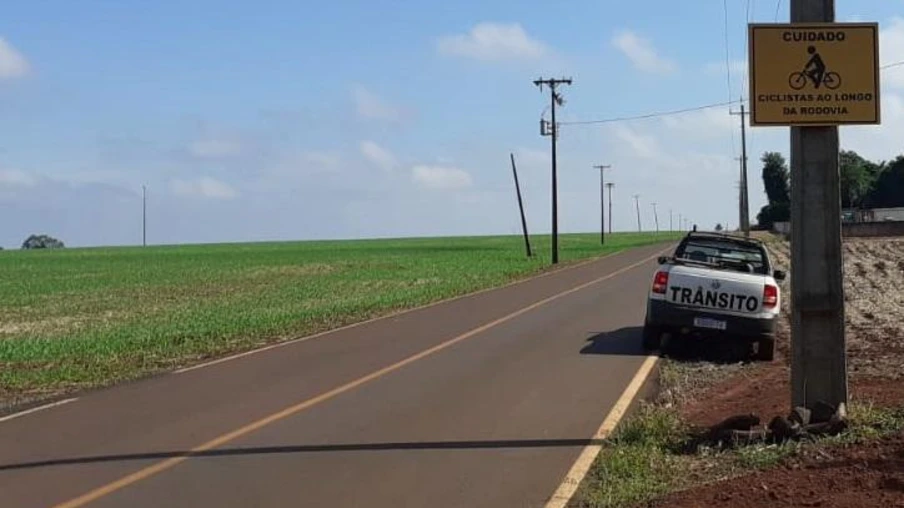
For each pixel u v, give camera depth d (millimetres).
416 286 40062
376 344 18172
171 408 11742
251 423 10586
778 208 132250
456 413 10898
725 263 16656
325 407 11477
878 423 8406
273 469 8430
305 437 9766
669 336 16703
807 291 8781
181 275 58969
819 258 8758
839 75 8656
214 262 79875
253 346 19172
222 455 9023
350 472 8281
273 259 82875
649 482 7586
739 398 11492
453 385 12906
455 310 25906
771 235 101750
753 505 6656
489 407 11242
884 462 7203
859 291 29719
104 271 67250
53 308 34531
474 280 42406
